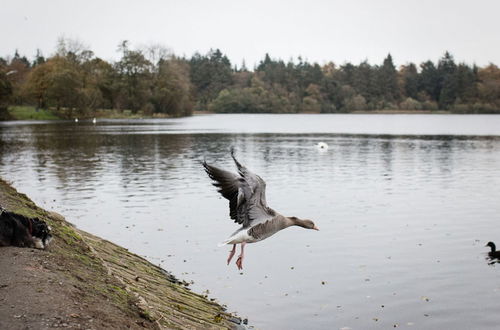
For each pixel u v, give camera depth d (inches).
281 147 2349.9
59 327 351.9
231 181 329.1
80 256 540.7
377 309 568.1
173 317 478.6
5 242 485.1
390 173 1525.6
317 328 524.4
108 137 2856.8
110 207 1031.6
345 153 2082.9
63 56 5177.2
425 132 3538.4
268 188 1269.7
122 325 391.9
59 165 1667.1
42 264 461.7
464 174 1502.2
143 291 514.6
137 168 1605.6
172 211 1000.2
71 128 3686.0
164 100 5821.9
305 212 1007.6
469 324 536.4
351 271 679.1
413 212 1004.6
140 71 5580.7
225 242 327.0
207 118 6200.8
